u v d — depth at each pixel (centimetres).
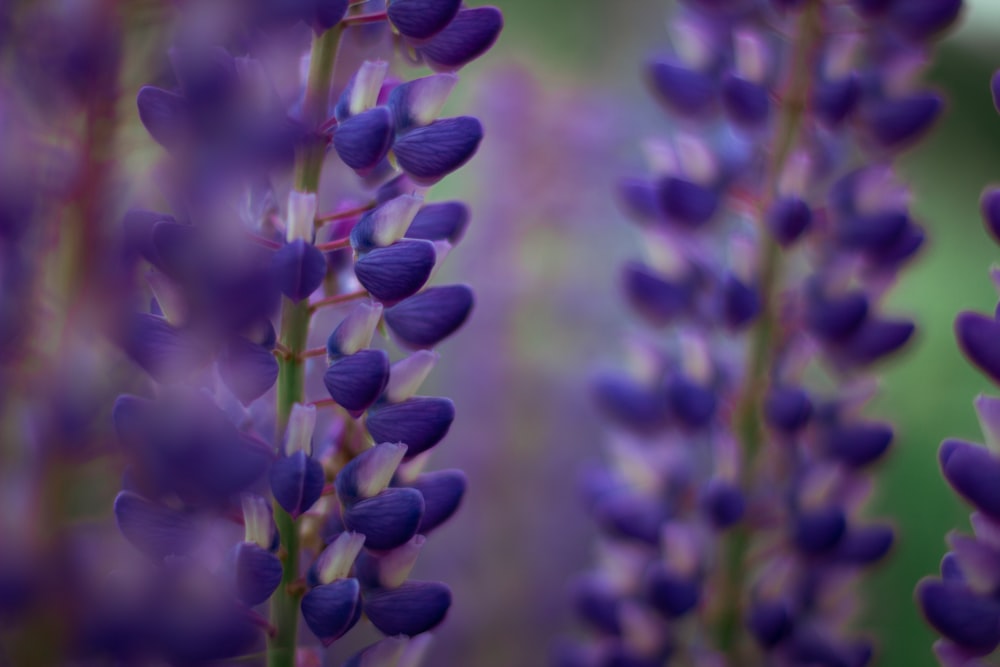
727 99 47
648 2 67
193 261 36
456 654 57
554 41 69
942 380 64
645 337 52
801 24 47
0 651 37
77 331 38
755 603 48
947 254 71
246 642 37
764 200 48
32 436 38
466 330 61
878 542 48
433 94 38
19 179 37
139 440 37
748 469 48
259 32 37
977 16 71
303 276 37
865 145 48
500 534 59
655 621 49
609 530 51
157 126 37
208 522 38
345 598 37
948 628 40
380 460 38
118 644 37
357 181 41
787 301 48
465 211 40
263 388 38
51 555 37
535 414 60
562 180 63
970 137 72
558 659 51
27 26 38
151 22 38
